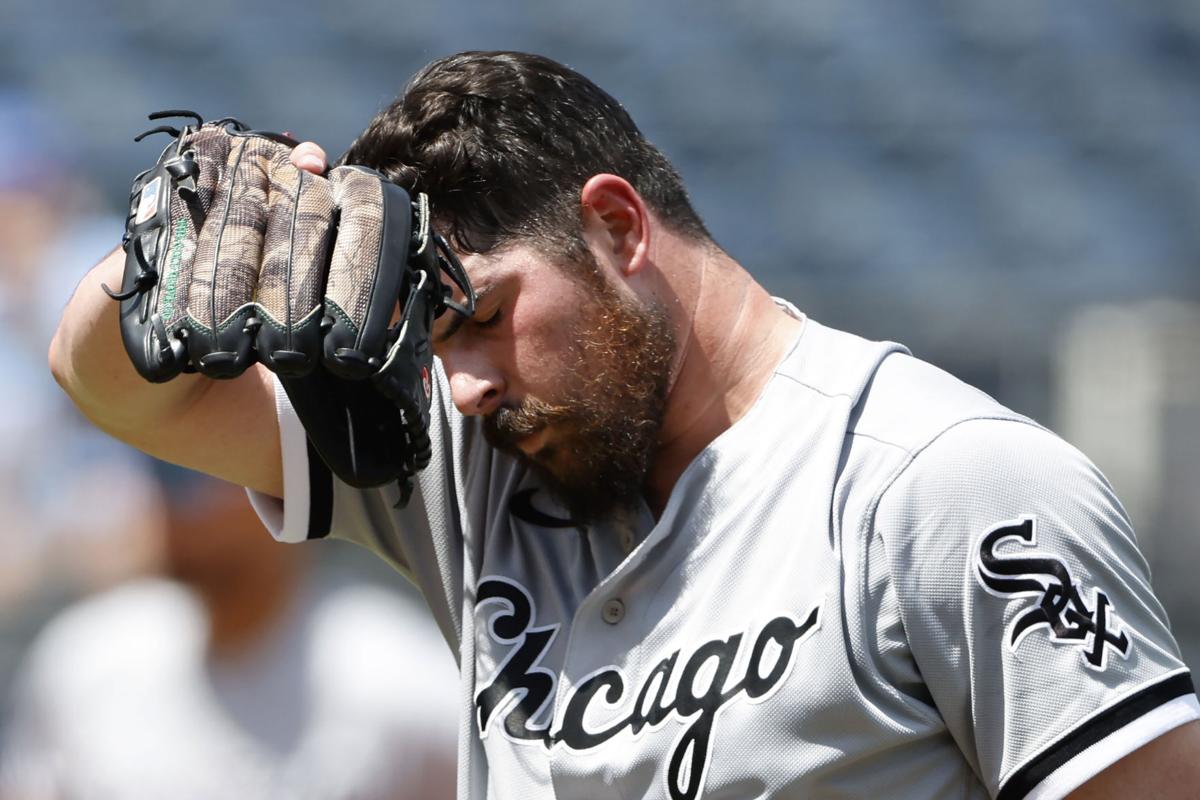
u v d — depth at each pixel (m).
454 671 9.19
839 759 5.61
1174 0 26.22
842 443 5.85
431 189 5.91
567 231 5.95
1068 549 5.61
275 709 8.57
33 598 14.51
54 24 25.86
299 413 5.75
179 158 5.63
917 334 19.41
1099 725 5.46
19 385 15.07
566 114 6.07
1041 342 18.70
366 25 26.14
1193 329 17.12
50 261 16.25
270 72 25.23
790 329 6.31
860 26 25.97
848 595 5.62
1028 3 26.20
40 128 18.41
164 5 26.30
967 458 5.65
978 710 5.61
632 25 25.98
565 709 6.00
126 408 6.61
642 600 5.98
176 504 8.50
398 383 5.35
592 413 5.96
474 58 6.17
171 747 8.59
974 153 23.91
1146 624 5.76
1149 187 23.36
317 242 5.41
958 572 5.58
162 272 5.41
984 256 21.81
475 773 6.32
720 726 5.69
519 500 6.49
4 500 14.56
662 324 6.10
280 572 8.65
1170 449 16.64
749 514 5.89
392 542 7.12
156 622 8.80
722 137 24.02
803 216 22.58
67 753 8.73
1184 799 5.52
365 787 8.58
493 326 5.94
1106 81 25.05
